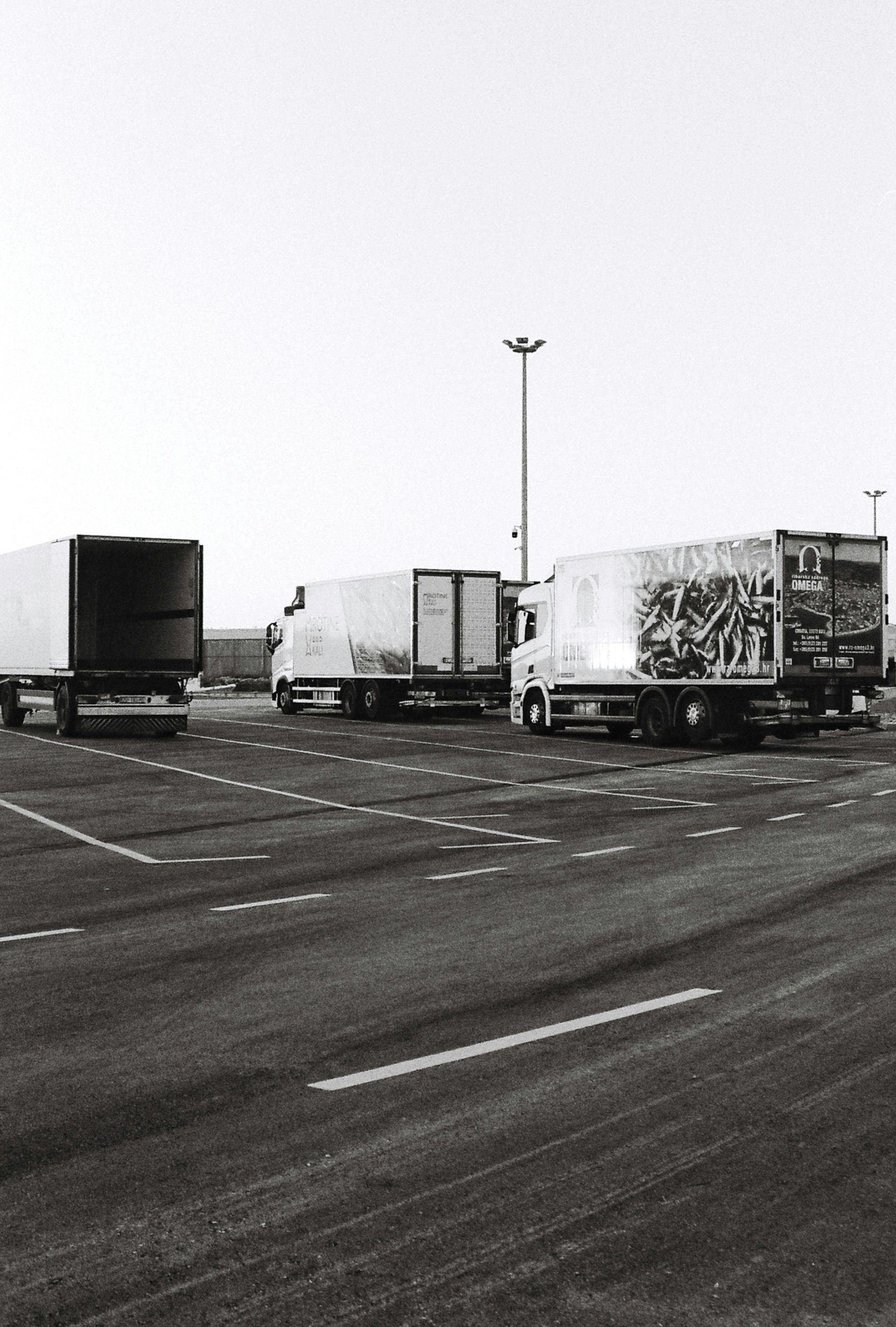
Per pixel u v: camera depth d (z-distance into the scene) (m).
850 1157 4.83
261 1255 4.09
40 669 30.83
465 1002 7.21
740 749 26.81
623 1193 4.53
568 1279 3.93
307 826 15.49
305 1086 5.75
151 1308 3.78
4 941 9.02
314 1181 4.66
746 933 8.99
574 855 12.97
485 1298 3.82
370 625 37.81
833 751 26.23
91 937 9.16
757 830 14.59
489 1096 5.57
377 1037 6.53
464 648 36.50
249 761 24.28
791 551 25.02
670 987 7.51
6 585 33.53
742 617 25.53
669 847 13.45
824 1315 3.72
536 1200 4.48
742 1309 3.75
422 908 10.16
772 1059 6.05
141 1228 4.29
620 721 28.62
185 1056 6.22
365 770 22.48
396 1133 5.14
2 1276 3.98
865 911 9.71
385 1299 3.82
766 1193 4.52
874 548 25.67
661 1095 5.56
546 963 8.17
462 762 23.92
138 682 30.05
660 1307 3.77
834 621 25.39
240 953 8.57
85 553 30.34
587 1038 6.45
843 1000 7.12
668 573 27.20
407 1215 4.38
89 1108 5.48
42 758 24.84
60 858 13.07
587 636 29.34
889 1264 4.01
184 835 14.73
